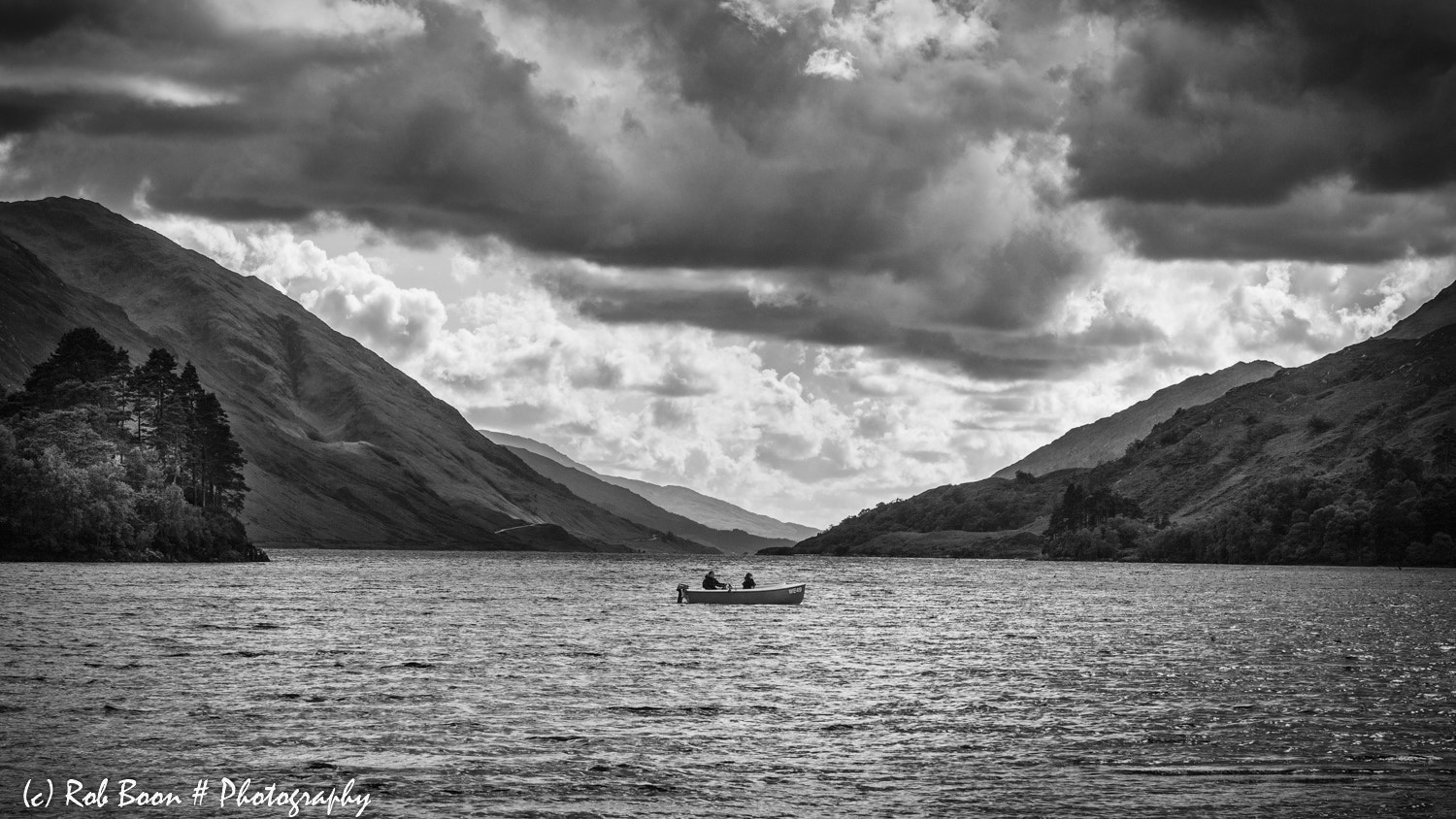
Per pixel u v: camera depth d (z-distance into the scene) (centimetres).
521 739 5216
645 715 5841
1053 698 6506
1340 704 6306
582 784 4475
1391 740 5306
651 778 4572
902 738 5334
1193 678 7325
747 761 4869
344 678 6912
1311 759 4950
